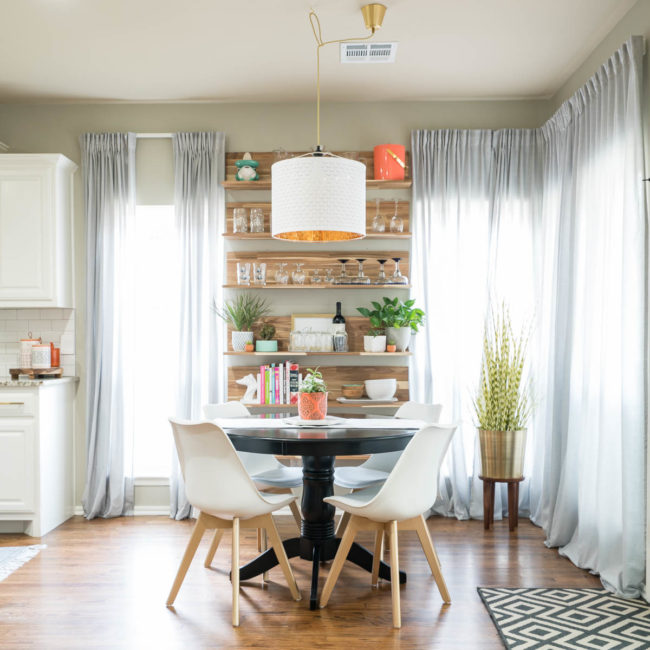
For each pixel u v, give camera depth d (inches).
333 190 120.6
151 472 192.5
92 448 184.1
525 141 186.2
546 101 188.9
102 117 190.4
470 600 123.6
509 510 169.2
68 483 183.9
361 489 145.3
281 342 189.5
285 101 189.5
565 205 158.9
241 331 184.1
